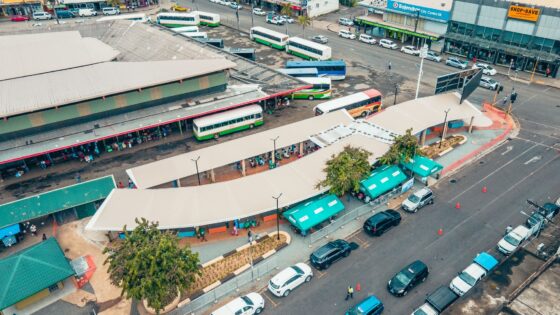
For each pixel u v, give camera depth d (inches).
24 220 1862.7
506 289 1366.9
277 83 2987.2
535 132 2605.8
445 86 2655.0
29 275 1557.6
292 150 2491.4
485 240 1812.3
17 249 1838.1
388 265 1707.7
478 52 3634.4
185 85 2738.7
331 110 2701.8
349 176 1875.0
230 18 4987.7
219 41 3865.7
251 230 1902.1
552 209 1910.7
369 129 2368.4
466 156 2393.0
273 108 3009.4
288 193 1897.1
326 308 1533.0
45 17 5022.1
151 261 1393.9
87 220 1993.1
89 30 3909.9
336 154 2128.4
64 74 2625.5
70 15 5118.1
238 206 1819.6
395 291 1560.0
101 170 2368.4
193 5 5556.1
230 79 3088.1
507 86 3196.4
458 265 1696.6
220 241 1847.9
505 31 3437.5
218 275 1672.0
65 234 1909.4
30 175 2342.5
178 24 4697.3
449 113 2527.1
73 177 2313.0
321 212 1857.8
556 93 3085.6
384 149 2175.2
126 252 1443.2
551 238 1802.4
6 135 2374.5
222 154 2206.0
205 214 1782.7
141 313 1530.5
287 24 4734.3
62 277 1583.4
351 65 3641.7
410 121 2442.2
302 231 1817.2
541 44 3284.9
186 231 1851.6
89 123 2546.8
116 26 3902.6
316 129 2426.2
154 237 1480.1
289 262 1732.3
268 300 1574.8
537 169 2260.1
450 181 2194.9
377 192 1984.5
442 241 1814.7
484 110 2866.6
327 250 1707.7
